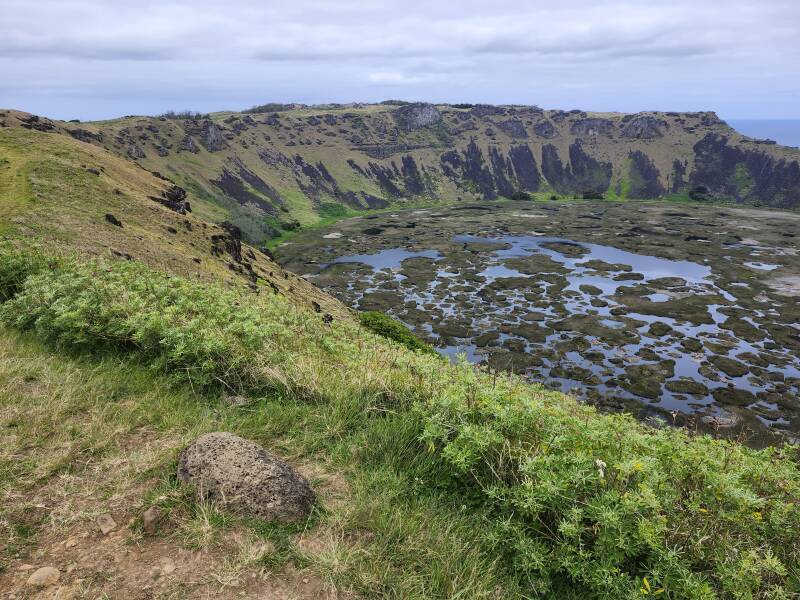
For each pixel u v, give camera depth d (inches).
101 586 129.6
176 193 3555.6
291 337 364.8
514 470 186.4
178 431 219.1
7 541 142.6
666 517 162.1
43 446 193.3
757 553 163.9
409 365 308.5
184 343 290.0
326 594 134.4
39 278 415.2
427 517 172.4
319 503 175.9
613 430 213.3
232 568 137.3
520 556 157.6
